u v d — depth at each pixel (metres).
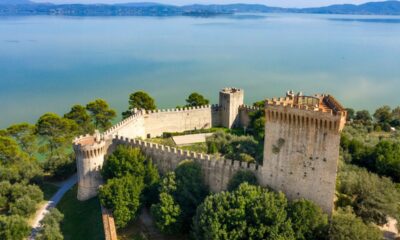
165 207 72.00
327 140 63.56
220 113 147.12
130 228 77.94
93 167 89.12
